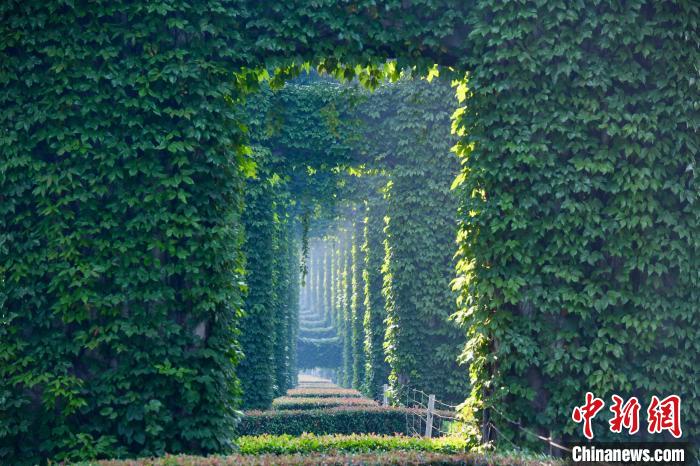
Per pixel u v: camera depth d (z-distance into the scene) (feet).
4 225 78.79
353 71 90.48
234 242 84.33
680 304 83.51
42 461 77.30
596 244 85.40
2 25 79.46
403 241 170.30
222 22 84.07
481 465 74.28
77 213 80.18
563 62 85.15
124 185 80.79
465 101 91.15
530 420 85.30
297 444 100.32
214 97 82.99
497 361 87.76
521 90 87.04
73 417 78.07
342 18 86.53
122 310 79.46
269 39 84.89
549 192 85.05
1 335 77.97
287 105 160.97
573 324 85.15
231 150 84.48
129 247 79.46
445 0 88.53
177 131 81.00
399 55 89.20
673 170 84.28
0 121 79.36
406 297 170.91
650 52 84.53
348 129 162.09
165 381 79.41
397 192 170.91
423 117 165.89
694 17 83.92
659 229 83.61
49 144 80.33
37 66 80.48
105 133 80.23
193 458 69.77
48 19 80.12
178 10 82.84
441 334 169.07
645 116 83.61
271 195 177.68
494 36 86.38
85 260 78.89
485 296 88.58
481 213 87.30
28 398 78.07
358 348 309.22
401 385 169.89
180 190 80.33
